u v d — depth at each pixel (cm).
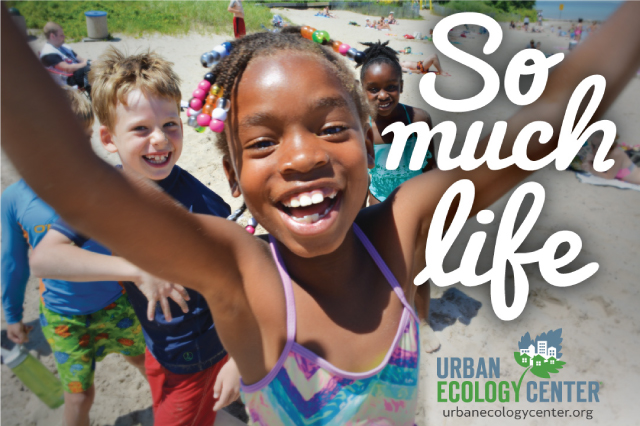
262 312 45
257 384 48
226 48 51
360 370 47
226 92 43
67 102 26
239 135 41
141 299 85
